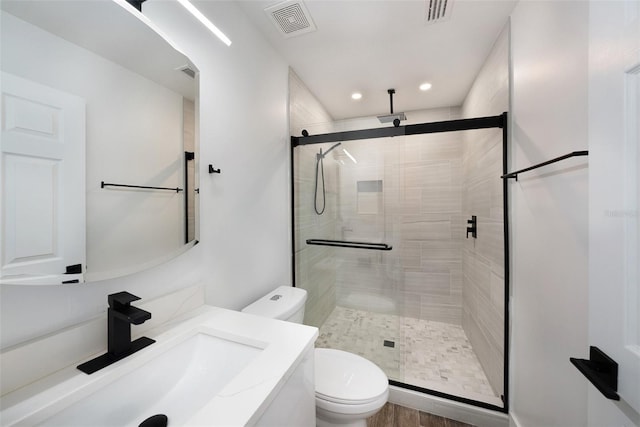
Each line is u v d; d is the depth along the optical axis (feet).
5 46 1.77
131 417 2.16
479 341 6.25
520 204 4.17
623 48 1.53
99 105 2.33
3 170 1.76
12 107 1.80
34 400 1.74
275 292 5.12
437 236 8.32
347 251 6.47
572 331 2.81
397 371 5.55
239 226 4.35
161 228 2.94
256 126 4.83
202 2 3.57
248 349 2.62
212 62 3.73
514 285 4.43
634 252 1.47
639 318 1.45
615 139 1.60
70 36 2.12
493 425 4.48
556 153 3.11
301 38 5.13
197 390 2.51
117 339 2.28
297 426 2.36
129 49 2.57
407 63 5.97
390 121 5.92
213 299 3.76
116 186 2.48
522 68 4.06
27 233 1.87
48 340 1.98
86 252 2.24
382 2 4.18
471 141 7.11
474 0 4.14
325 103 8.10
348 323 6.27
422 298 8.51
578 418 2.71
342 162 6.36
